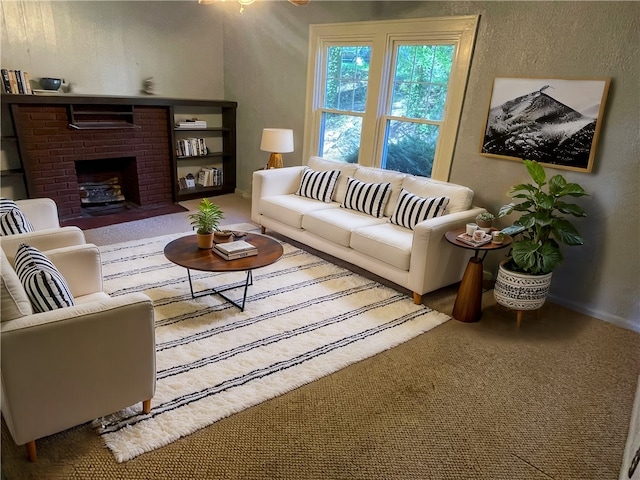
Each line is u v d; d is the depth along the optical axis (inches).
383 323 117.7
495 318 124.6
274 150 186.1
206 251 119.3
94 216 194.5
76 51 186.5
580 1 114.9
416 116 162.9
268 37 205.6
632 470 59.5
